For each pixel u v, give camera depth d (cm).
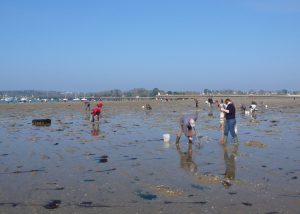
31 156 1609
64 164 1426
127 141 2050
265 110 5450
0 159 1545
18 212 880
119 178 1194
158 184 1112
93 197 991
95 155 1616
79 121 3550
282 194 991
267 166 1334
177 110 5656
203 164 1394
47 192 1042
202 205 912
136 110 5778
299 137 2131
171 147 1825
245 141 1988
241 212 858
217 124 3052
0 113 5288
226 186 1077
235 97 13912
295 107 6488
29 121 3653
